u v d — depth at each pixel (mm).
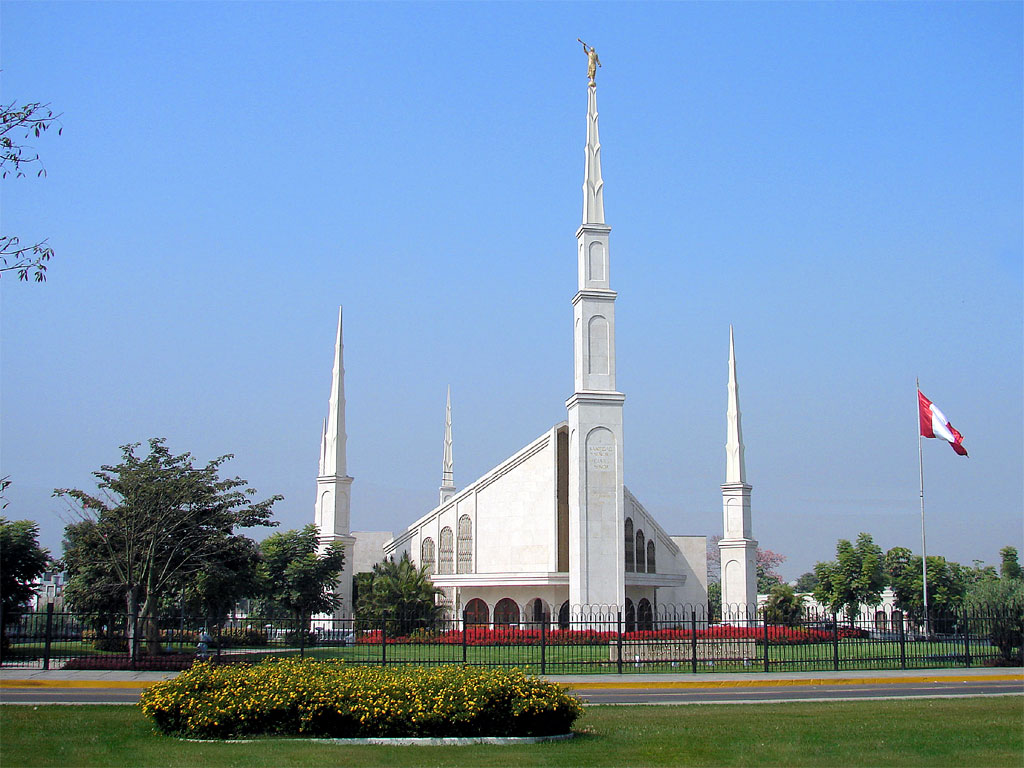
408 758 17359
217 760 17031
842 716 23016
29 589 47312
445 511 87312
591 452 57344
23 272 20328
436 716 19719
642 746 18750
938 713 23500
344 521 73375
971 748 18469
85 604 48094
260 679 20844
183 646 54312
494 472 84312
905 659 40625
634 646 42469
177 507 42781
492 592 81938
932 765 16844
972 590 45969
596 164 60594
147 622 44219
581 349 58281
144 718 22328
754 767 16625
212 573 45719
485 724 19969
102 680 32156
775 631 49188
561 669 37062
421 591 63156
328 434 74625
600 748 18531
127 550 41781
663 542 89438
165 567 42656
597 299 58812
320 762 16844
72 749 18125
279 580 65812
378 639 57469
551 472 81750
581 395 57531
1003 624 41406
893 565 91812
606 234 59688
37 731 20109
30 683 31812
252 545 46438
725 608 71875
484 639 48438
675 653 40938
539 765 16688
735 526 72625
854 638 51969
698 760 17250
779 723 21812
